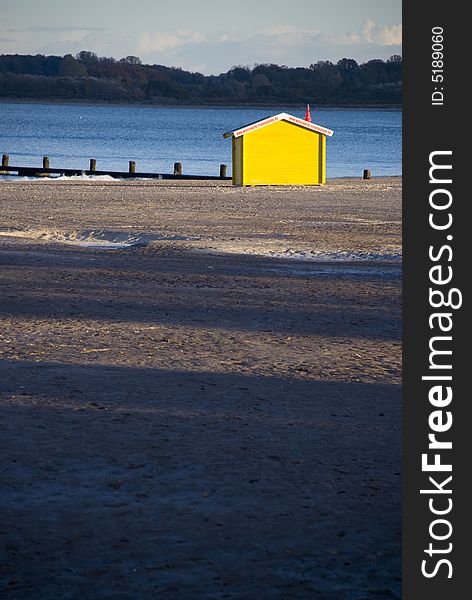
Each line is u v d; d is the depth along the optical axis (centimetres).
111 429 838
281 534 619
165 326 1345
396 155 9475
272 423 868
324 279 1850
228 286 1734
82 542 602
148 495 683
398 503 679
